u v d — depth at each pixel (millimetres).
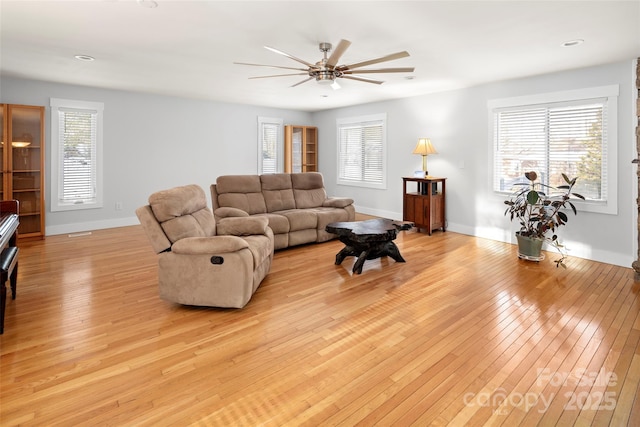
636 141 3822
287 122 8375
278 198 5406
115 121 6172
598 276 3820
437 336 2537
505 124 5277
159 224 3002
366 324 2727
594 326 2676
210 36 3406
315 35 3355
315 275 3861
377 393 1924
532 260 4348
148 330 2613
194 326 2686
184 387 1965
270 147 8164
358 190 7746
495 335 2547
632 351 2324
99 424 1684
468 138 5730
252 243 3332
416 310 2975
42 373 2070
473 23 3070
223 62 4312
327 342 2461
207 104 7180
